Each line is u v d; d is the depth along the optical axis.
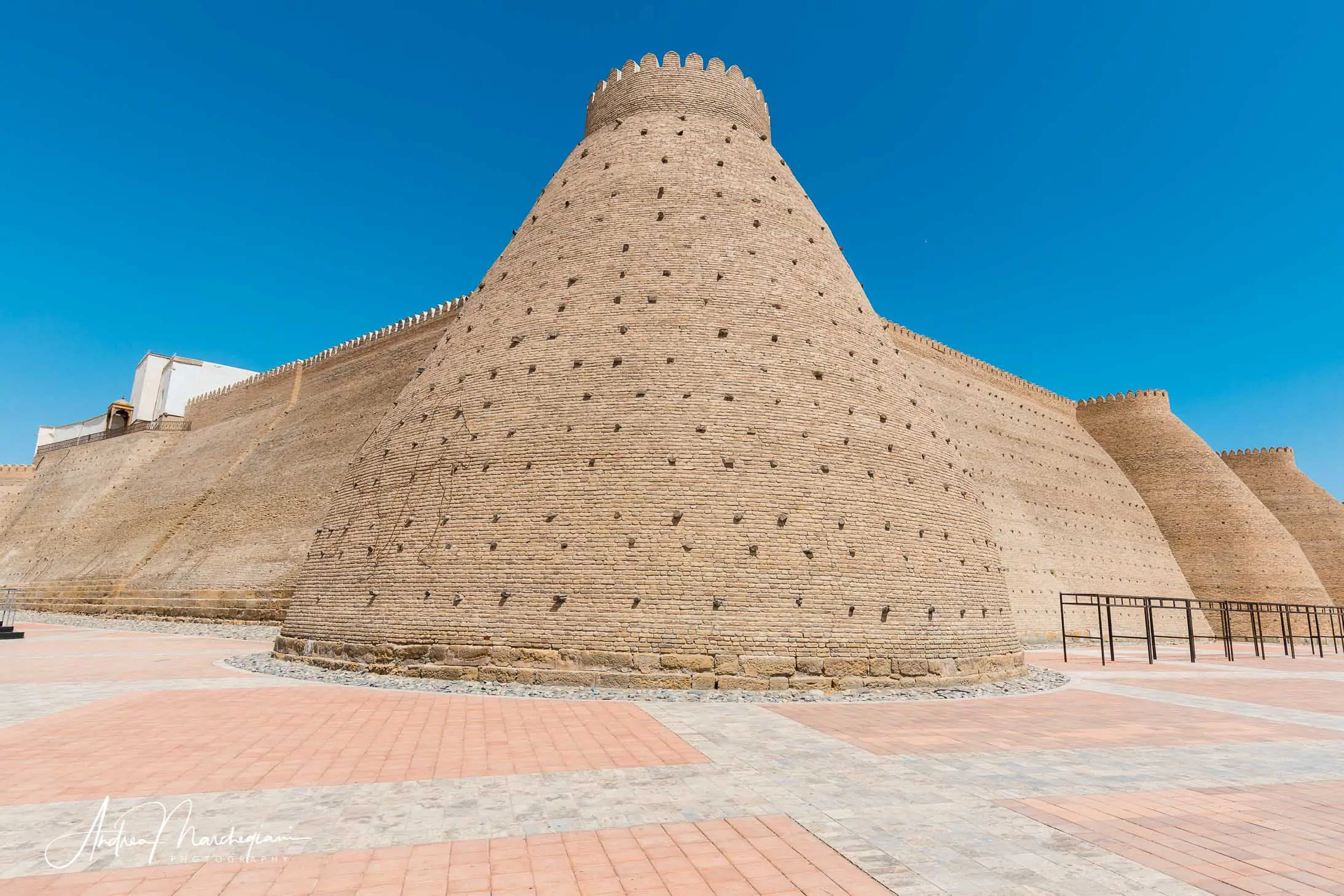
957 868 6.04
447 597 17.20
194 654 23.09
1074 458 52.38
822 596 16.66
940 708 14.55
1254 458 60.16
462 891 5.52
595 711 13.20
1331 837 6.88
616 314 19.73
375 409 46.53
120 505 60.47
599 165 23.72
